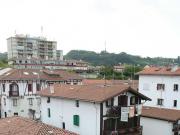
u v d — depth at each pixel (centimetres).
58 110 3644
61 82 5519
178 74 4628
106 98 2859
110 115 2961
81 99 3095
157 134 3625
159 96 4991
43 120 3991
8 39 15875
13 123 2608
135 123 3338
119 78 8600
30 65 12119
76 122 3300
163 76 4909
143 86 5272
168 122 3494
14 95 5000
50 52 16625
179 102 4681
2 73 5491
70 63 13938
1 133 2302
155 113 3769
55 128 2512
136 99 3309
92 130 3056
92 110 3050
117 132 2975
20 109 5081
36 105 5247
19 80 5022
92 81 6150
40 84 5272
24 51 15638
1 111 5275
